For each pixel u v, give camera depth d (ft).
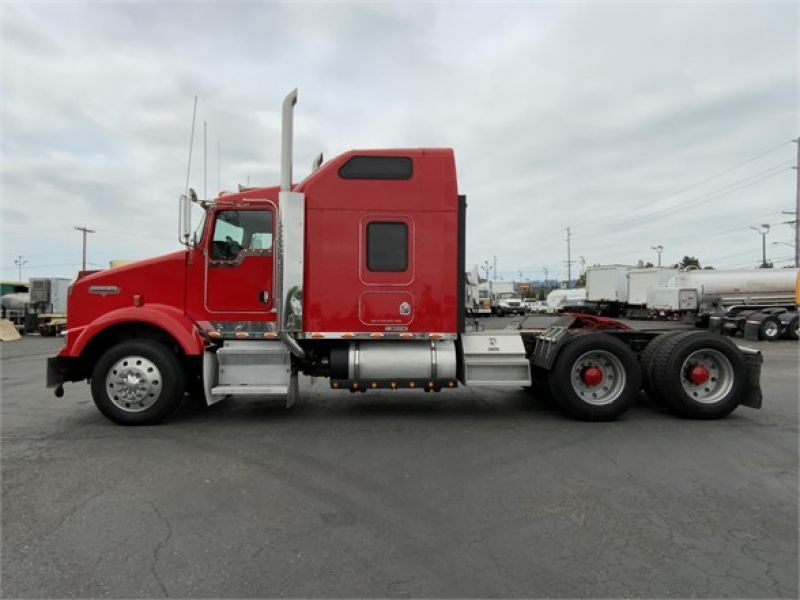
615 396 21.70
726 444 18.28
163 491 13.62
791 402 26.12
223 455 16.79
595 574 9.61
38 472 15.07
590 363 22.18
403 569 9.77
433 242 21.53
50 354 54.80
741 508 12.66
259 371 21.21
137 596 8.85
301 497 13.26
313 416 22.67
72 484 14.12
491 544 10.77
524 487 14.03
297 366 22.41
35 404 25.45
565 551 10.47
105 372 20.36
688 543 10.83
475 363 21.91
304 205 21.31
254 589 9.09
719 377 22.26
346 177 21.50
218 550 10.47
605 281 131.75
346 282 21.42
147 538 10.96
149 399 20.48
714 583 9.30
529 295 337.11
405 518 12.03
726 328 74.84
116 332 21.61
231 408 24.26
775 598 8.82
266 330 21.71
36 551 10.40
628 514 12.28
